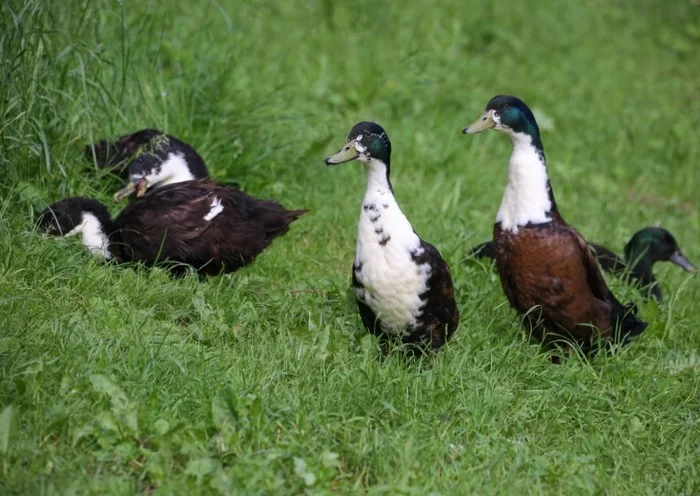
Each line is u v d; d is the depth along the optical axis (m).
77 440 7.64
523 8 22.53
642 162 18.34
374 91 17.39
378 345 9.80
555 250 10.16
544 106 19.09
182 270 10.74
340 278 11.68
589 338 10.56
